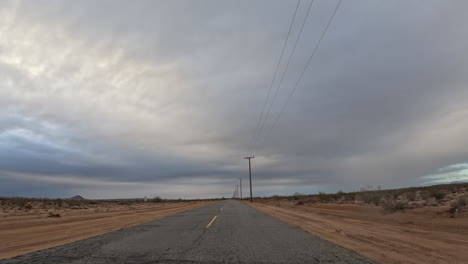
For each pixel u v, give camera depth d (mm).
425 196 26641
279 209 37875
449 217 16062
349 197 42094
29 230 16000
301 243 10906
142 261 7789
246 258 8250
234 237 12547
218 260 7977
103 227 17422
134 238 12281
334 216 24391
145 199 98312
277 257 8391
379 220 19469
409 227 15398
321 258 8242
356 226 16625
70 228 17000
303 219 21891
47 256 8445
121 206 56750
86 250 9438
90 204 55906
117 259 8023
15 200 43594
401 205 21391
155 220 21922
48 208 39312
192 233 13953
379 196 30375
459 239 11234
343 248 9812
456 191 29266
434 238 11625
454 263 7617
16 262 7660
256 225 17641
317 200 47344
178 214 29062
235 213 29469
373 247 9984
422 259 8070
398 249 9539
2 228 16891
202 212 31828
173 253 8930
